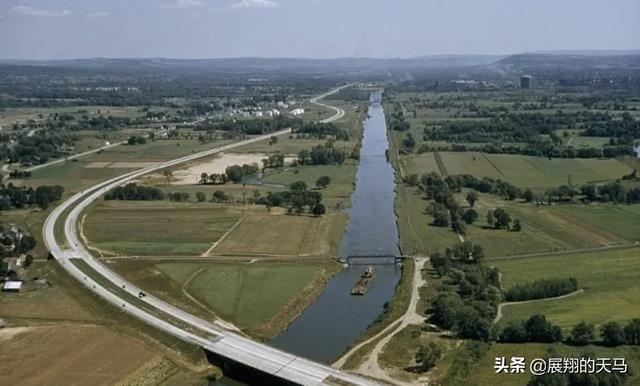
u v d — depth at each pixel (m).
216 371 168.12
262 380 166.25
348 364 166.75
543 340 174.12
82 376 161.62
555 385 142.62
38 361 169.00
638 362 159.75
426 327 187.25
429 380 157.12
